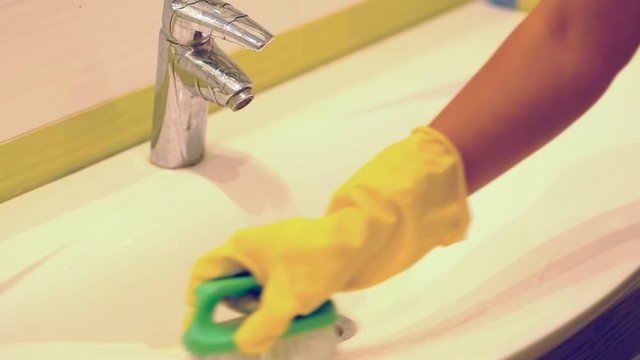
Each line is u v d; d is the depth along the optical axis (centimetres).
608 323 126
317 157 154
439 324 128
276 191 149
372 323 138
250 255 108
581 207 137
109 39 146
